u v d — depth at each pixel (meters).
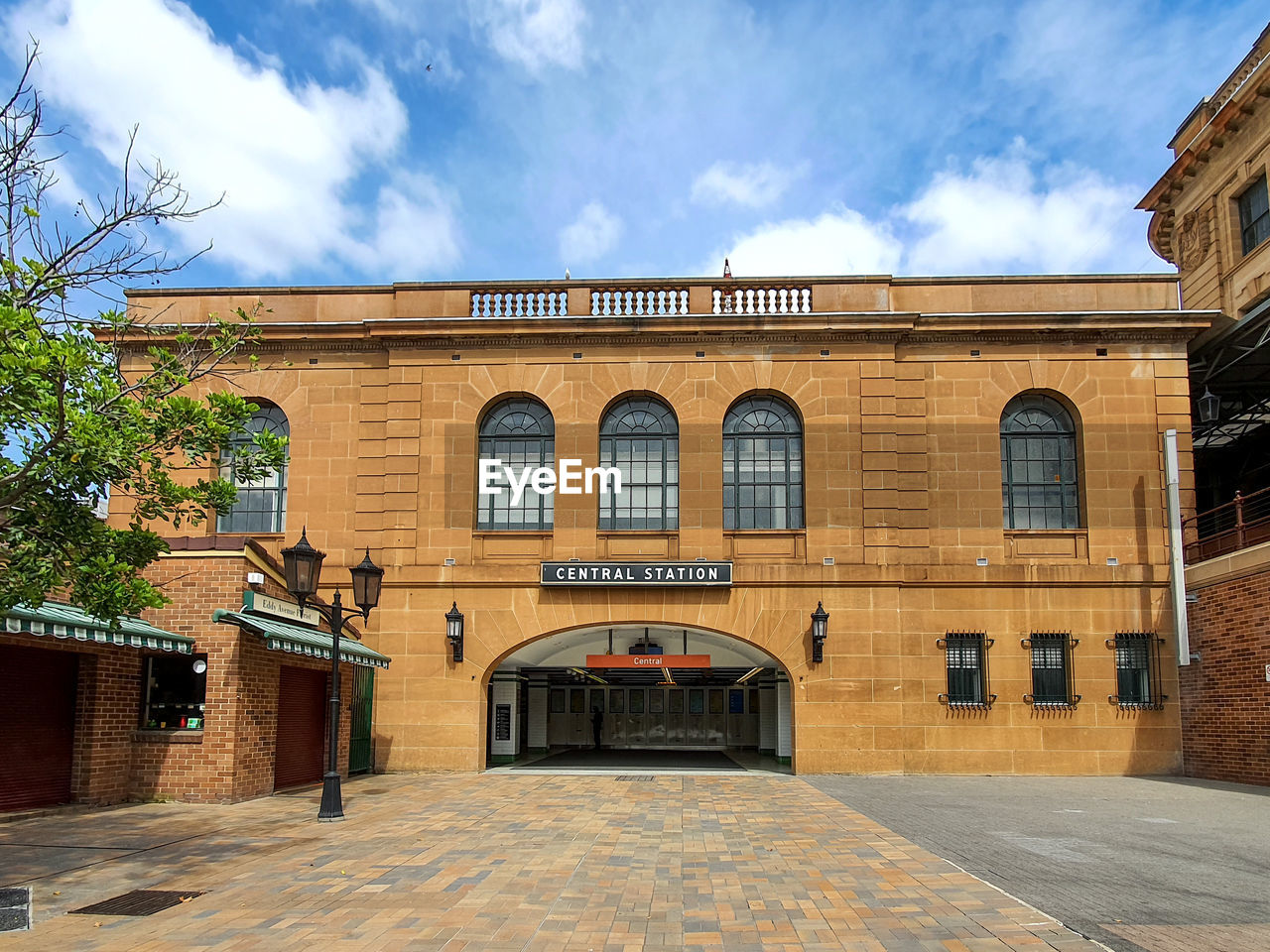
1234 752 17.83
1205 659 18.77
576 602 20.03
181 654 15.08
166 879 9.39
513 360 20.98
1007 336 20.64
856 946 7.04
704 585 19.80
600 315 20.97
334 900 8.48
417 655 19.98
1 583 8.69
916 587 19.91
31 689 13.40
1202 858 10.22
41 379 8.22
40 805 13.44
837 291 20.98
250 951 7.04
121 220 9.45
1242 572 17.42
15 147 9.02
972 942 7.09
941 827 12.40
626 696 29.44
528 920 7.82
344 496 20.75
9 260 8.62
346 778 18.36
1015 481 20.61
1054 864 9.91
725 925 7.64
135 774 14.74
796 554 20.08
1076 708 19.41
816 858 10.30
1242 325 20.30
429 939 7.31
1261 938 7.10
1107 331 20.55
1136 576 19.78
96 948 7.13
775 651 19.69
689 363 20.81
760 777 18.92
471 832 12.02
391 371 21.02
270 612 15.67
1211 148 22.89
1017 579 19.81
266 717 15.71
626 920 7.81
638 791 16.50
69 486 8.77
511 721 22.97
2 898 8.51
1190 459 20.20
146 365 20.53
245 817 13.24
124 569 9.01
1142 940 7.05
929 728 19.44
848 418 20.45
